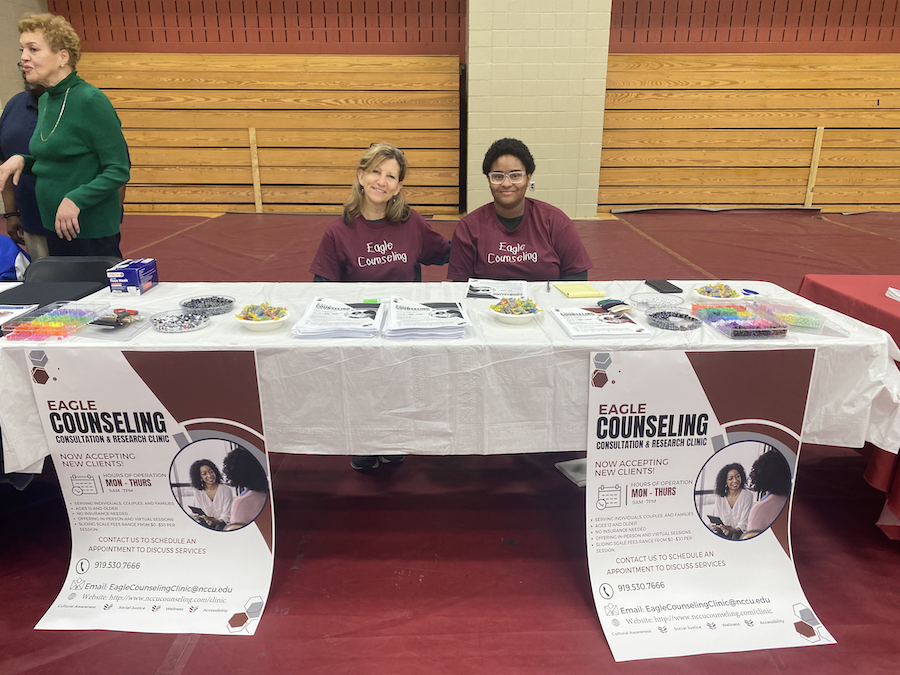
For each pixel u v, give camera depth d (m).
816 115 7.83
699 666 1.49
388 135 7.75
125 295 2.11
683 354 1.57
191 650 1.54
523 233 2.55
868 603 1.69
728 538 1.71
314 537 1.98
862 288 2.27
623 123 7.88
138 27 7.70
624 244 6.33
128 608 1.65
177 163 7.91
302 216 7.87
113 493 1.70
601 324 1.70
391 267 2.53
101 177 2.54
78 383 1.58
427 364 1.60
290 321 1.80
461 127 8.04
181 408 1.61
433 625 1.62
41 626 1.61
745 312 1.76
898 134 7.87
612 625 1.60
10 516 2.07
